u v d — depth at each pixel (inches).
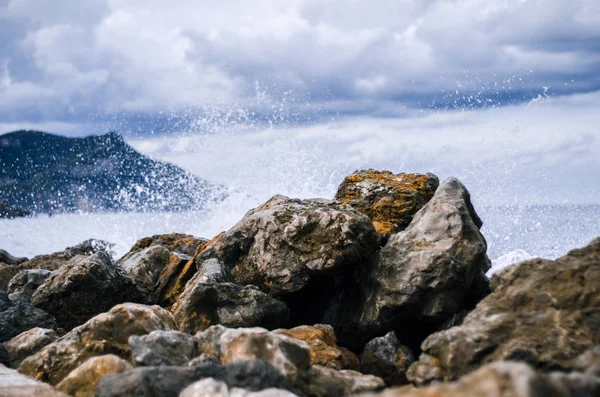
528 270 234.2
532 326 212.7
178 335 221.9
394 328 279.3
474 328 217.0
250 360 187.8
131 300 351.9
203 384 173.0
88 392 214.5
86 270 331.3
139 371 191.5
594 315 210.2
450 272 264.1
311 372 208.1
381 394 147.2
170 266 370.9
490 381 128.9
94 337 247.1
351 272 296.8
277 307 294.4
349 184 366.3
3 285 468.8
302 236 297.9
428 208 290.0
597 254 231.3
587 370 170.7
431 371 215.5
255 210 346.6
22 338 289.0
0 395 211.3
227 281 306.2
